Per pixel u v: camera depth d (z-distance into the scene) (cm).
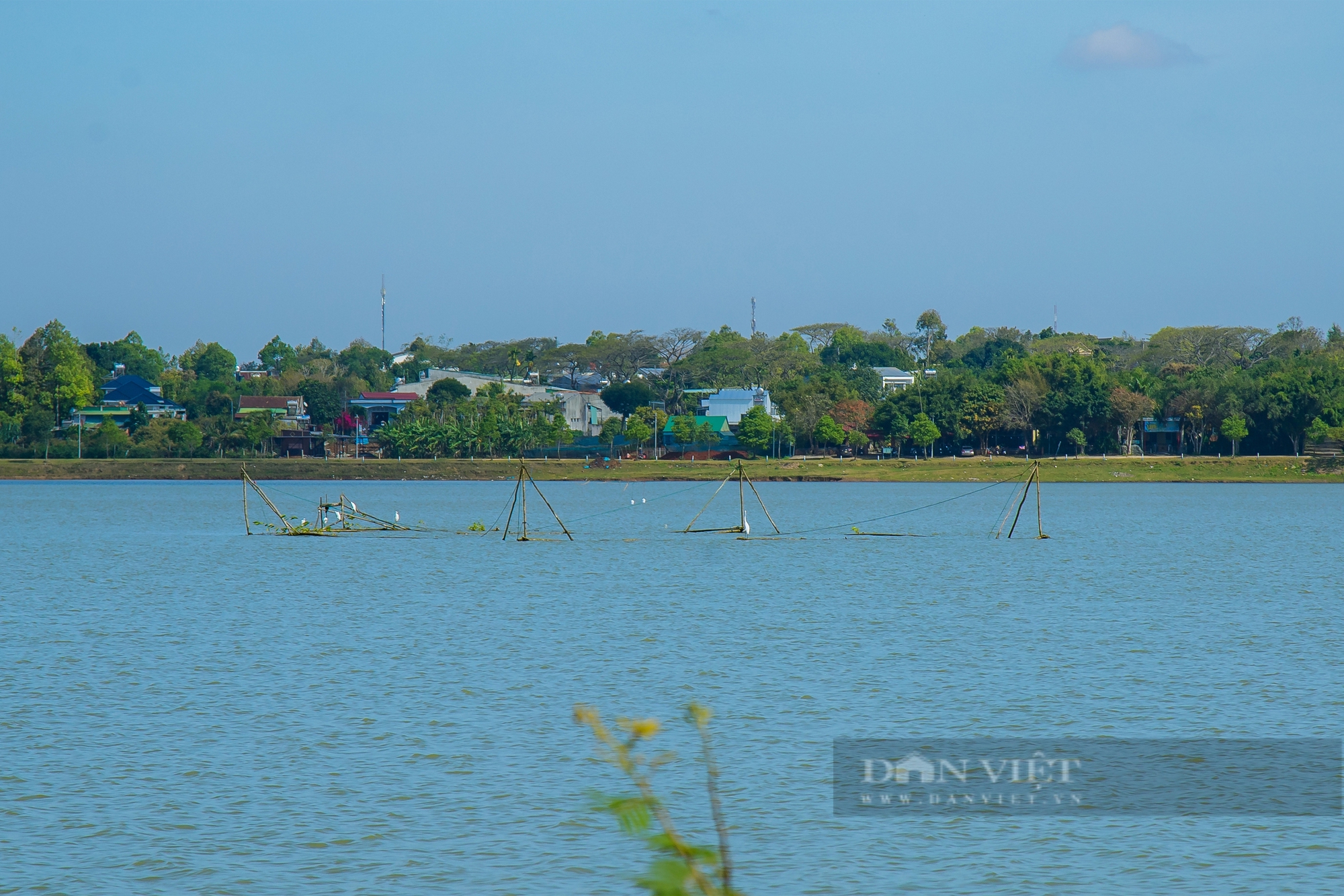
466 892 8438
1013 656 16638
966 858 9062
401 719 12838
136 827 9575
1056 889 8519
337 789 10475
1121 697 13938
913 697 13912
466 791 10419
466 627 19375
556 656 16650
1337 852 9138
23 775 10800
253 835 9419
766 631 18912
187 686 14562
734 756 11462
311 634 18612
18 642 17875
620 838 9369
